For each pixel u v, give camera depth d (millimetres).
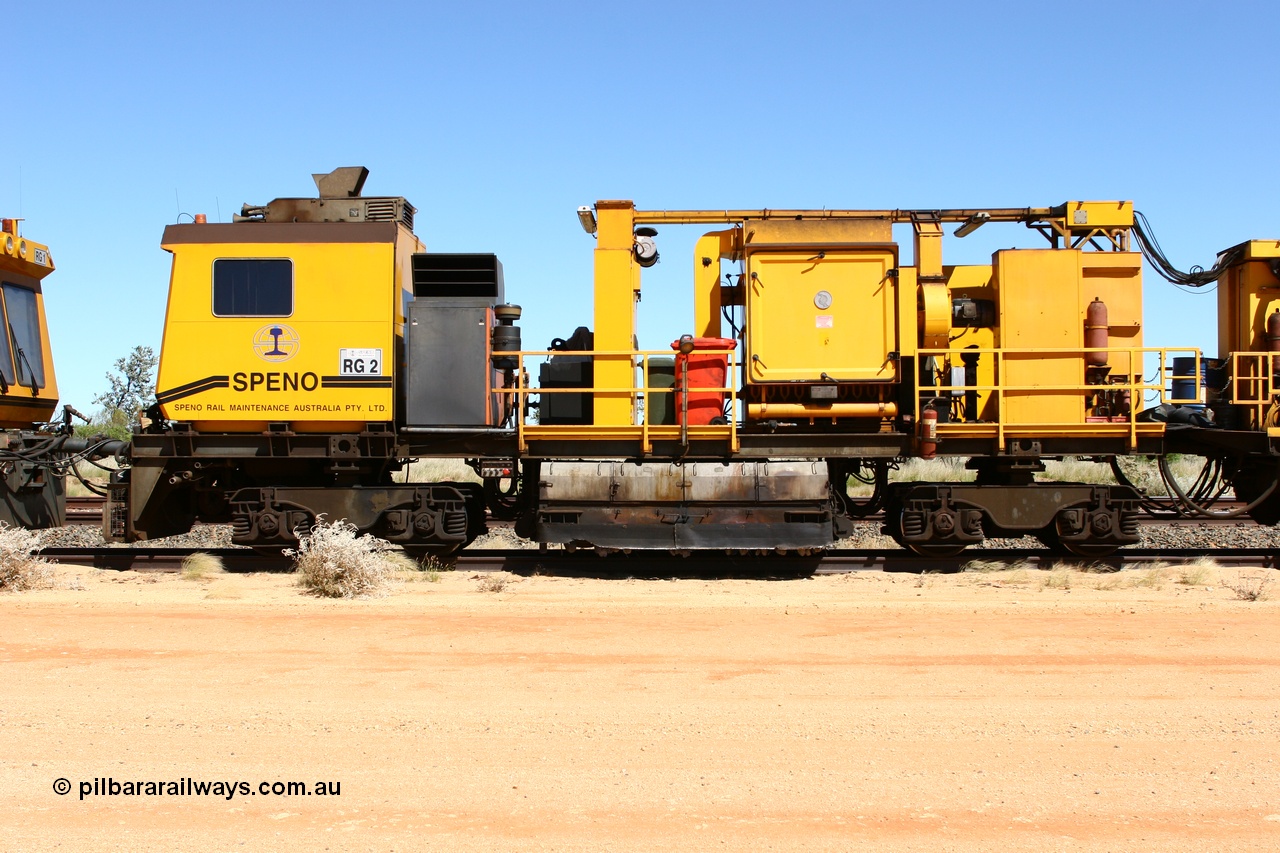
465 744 5570
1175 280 12859
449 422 11859
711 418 12133
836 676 6918
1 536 10953
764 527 11680
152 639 8039
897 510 12375
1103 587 10742
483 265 12023
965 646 7789
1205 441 12055
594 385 12195
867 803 4801
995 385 12367
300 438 12016
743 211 12438
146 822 4605
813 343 11969
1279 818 4637
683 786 5000
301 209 12500
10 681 6797
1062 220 12547
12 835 4473
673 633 8266
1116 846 4352
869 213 12344
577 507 11805
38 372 13281
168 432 11977
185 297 11953
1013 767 5254
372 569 10445
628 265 12320
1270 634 8203
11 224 12789
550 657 7449
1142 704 6297
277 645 7832
